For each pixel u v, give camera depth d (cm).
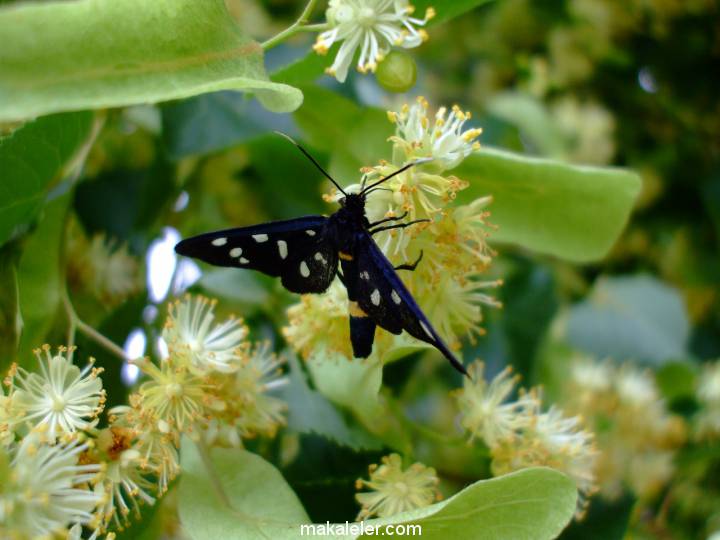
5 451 19
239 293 23
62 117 20
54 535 19
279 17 28
